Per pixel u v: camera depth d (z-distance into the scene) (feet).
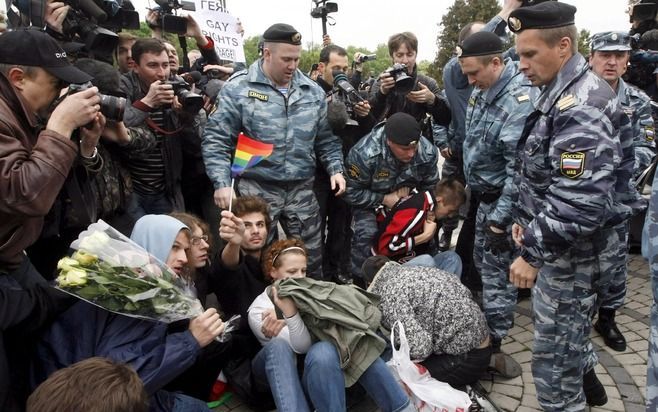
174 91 11.39
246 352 10.16
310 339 8.73
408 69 14.92
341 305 8.53
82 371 5.09
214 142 11.84
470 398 9.40
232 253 9.91
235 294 10.19
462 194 12.28
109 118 8.63
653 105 15.78
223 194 11.27
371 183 12.57
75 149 6.43
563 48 7.32
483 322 9.21
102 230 7.18
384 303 9.32
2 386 5.93
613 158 6.95
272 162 11.98
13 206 5.94
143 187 11.64
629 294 14.06
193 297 7.54
